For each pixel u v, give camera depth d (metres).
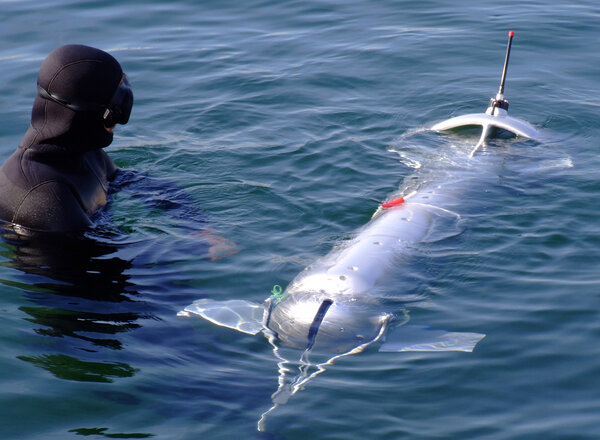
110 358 4.20
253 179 6.36
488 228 5.45
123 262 5.12
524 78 8.52
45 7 10.79
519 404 3.81
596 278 4.88
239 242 5.41
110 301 4.73
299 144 7.02
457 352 4.21
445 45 9.45
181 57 9.22
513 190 5.97
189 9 10.83
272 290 4.86
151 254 5.23
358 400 3.86
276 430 3.66
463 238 5.31
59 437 3.59
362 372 4.08
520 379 3.99
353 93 8.25
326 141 7.07
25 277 4.92
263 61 9.12
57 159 5.34
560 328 4.40
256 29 10.12
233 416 3.76
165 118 7.67
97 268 5.04
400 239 5.13
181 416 3.75
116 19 10.40
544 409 3.77
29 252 5.13
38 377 4.02
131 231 5.48
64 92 5.14
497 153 6.57
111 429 3.65
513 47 9.38
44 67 5.21
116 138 7.22
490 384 3.96
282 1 11.12
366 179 6.32
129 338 4.38
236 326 4.49
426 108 7.85
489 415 3.74
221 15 10.61
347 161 6.64
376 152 6.82
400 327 4.41
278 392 3.94
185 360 4.20
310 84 8.45
